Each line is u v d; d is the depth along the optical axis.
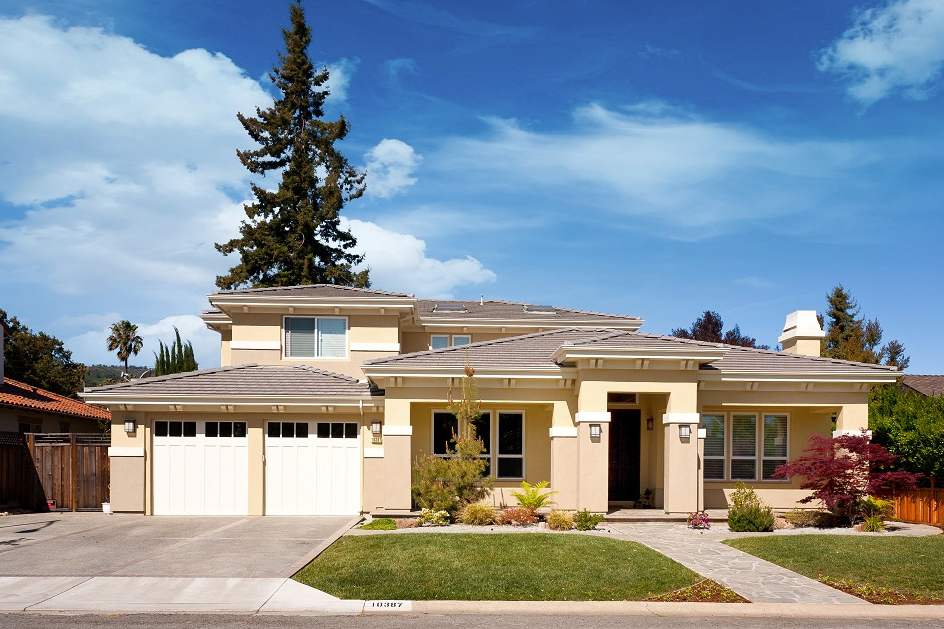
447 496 17.53
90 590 11.06
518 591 11.20
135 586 11.29
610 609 10.48
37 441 20.81
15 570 12.37
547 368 18.70
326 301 22.73
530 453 20.16
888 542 15.09
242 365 21.59
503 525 17.25
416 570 12.17
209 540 15.28
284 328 23.09
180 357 34.81
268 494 19.75
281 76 46.94
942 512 18.12
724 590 11.43
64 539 15.53
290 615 10.01
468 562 12.70
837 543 14.91
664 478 18.77
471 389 17.97
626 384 18.41
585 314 27.45
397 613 10.20
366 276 46.06
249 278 44.00
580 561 12.80
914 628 9.84
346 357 23.09
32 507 20.55
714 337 40.53
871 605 10.78
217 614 10.02
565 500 18.72
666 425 18.58
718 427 20.34
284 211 44.88
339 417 20.00
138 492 19.70
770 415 20.47
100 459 20.62
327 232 46.22
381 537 14.98
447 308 27.64
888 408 22.73
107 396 19.34
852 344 42.16
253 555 13.58
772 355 20.64
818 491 18.41
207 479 19.80
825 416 20.50
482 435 20.19
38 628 9.29
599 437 18.20
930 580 12.13
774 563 13.38
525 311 27.56
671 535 16.27
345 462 19.92
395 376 18.56
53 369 42.56
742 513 17.00
